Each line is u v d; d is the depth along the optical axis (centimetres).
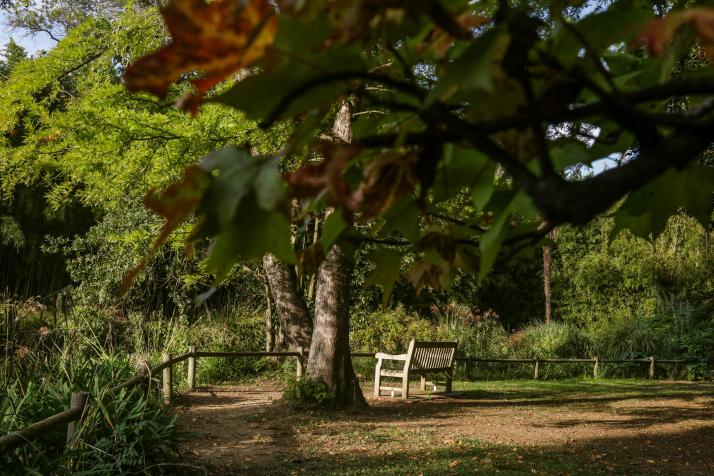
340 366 830
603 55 61
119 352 781
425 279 65
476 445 617
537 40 40
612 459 572
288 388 822
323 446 605
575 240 1975
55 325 565
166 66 37
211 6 36
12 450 331
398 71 47
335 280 832
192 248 45
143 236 991
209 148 677
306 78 37
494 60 35
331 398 809
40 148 830
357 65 38
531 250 63
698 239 1800
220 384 1103
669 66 55
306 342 1195
